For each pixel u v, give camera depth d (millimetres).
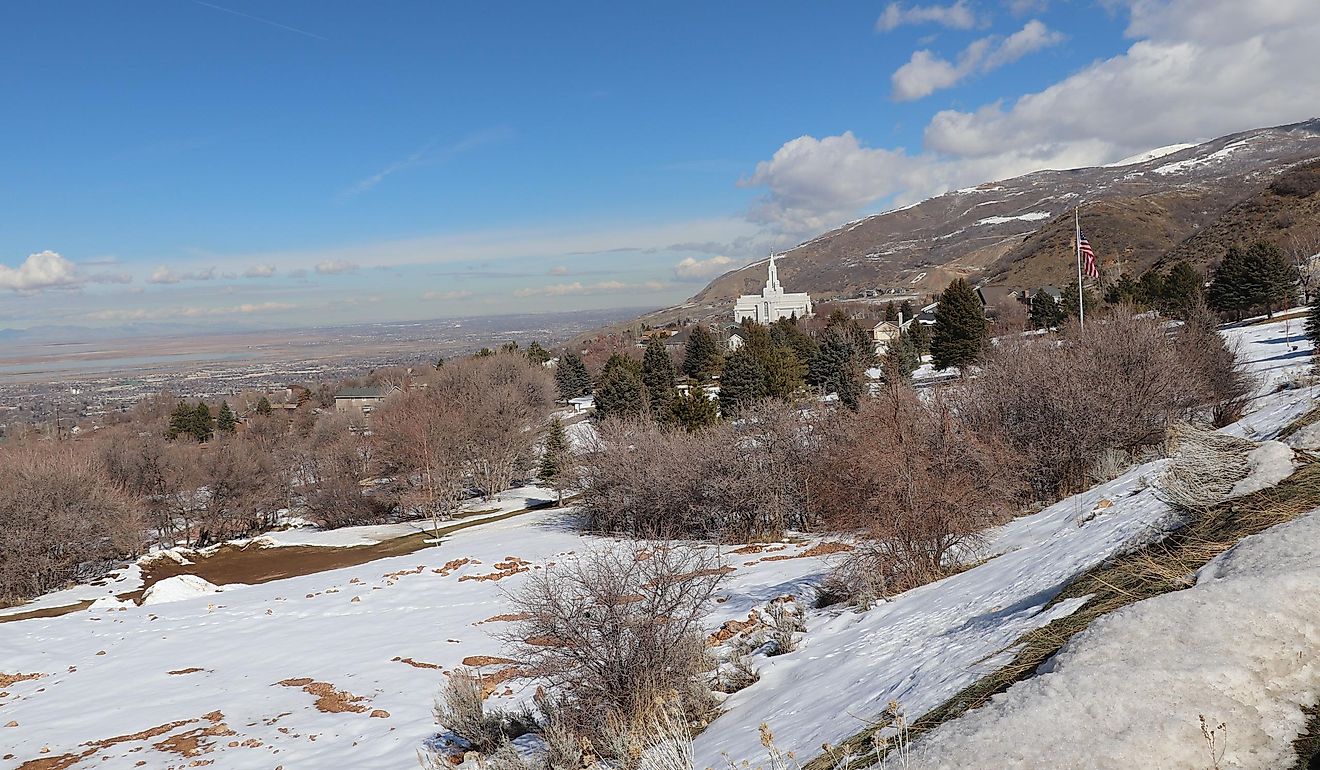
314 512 46406
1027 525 13383
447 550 30844
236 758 10242
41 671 16297
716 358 77188
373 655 15062
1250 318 53719
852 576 12305
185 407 76062
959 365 52469
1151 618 3850
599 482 31312
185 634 18984
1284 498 5652
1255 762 2932
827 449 23000
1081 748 3104
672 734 6215
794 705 6613
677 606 9320
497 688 11812
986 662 5086
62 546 32812
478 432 46219
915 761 3418
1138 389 19016
